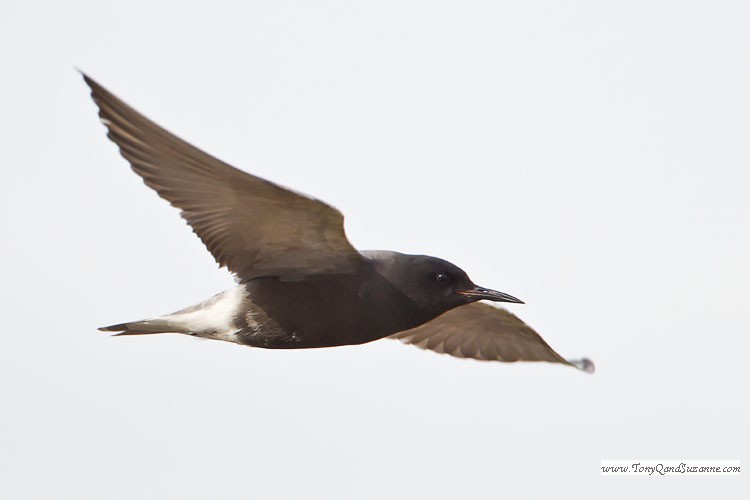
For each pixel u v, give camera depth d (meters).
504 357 18.06
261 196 13.07
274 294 14.28
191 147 12.48
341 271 14.29
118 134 12.58
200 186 13.16
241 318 14.33
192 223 13.59
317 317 14.34
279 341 14.52
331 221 13.38
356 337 14.66
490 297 14.85
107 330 14.56
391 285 14.47
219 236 13.86
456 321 17.64
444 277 14.72
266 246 14.00
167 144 12.61
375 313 14.48
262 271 14.27
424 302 14.69
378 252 14.72
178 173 13.06
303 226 13.57
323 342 14.60
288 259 14.16
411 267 14.61
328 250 14.05
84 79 12.30
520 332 17.48
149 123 12.41
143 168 12.90
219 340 14.63
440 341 18.11
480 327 17.67
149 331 14.70
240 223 13.66
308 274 14.27
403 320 14.74
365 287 14.34
